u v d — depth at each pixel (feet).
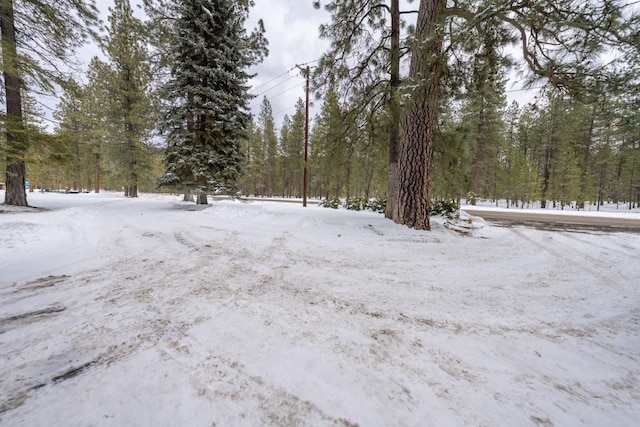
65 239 16.67
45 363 5.27
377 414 4.25
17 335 6.26
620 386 5.07
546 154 81.76
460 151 23.95
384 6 25.00
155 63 42.83
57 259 12.62
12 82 27.27
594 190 73.05
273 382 4.88
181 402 4.36
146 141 61.72
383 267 12.70
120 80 56.29
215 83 37.78
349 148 28.58
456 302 8.94
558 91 14.38
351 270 12.10
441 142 24.49
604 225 29.86
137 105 56.85
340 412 4.27
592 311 8.43
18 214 24.31
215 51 35.27
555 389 4.95
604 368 5.60
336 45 25.93
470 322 7.54
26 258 12.55
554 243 19.29
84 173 91.50
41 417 4.01
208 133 36.76
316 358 5.60
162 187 37.01
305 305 8.29
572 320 7.80
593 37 10.98
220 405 4.33
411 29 24.81
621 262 14.32
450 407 4.43
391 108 21.07
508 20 12.01
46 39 28.22
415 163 22.45
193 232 19.93
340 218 26.66
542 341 6.64
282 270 11.78
